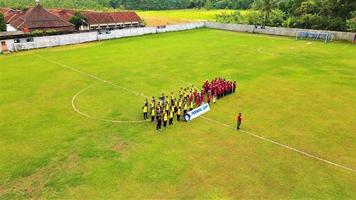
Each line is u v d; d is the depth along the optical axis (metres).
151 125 26.33
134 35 69.94
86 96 32.78
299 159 21.53
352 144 23.53
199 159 21.28
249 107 30.30
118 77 39.03
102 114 28.41
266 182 19.00
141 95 33.00
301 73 41.62
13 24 65.75
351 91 34.94
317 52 54.41
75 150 22.34
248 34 74.12
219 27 82.00
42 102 31.20
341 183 19.02
